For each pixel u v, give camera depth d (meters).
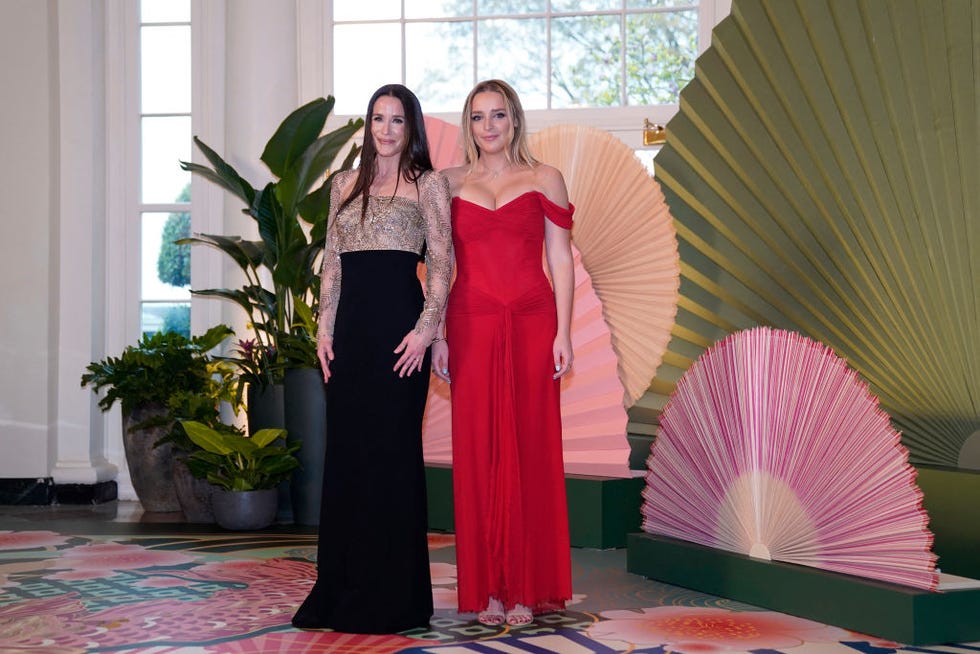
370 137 2.71
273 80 5.28
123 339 5.39
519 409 2.69
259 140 5.27
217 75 5.31
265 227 4.59
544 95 5.21
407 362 2.62
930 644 2.45
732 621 2.70
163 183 5.43
